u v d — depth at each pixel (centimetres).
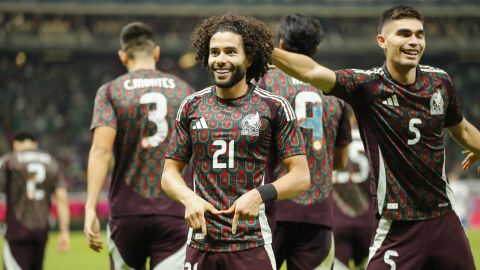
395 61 1462
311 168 1705
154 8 11956
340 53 12475
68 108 12050
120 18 12425
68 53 12450
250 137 1314
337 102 1758
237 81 1322
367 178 2175
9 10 11562
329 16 12356
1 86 12194
